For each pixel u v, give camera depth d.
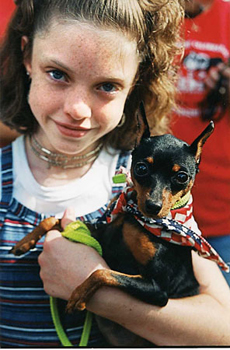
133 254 0.63
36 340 0.69
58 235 0.67
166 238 0.63
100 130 0.67
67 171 0.74
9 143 0.83
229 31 0.99
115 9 0.63
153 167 0.60
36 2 0.67
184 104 0.97
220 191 0.98
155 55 0.72
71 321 0.69
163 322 0.63
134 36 0.65
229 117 0.98
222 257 0.95
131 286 0.60
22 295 0.69
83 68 0.62
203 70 0.97
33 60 0.67
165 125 0.85
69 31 0.62
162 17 0.70
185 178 0.60
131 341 0.69
